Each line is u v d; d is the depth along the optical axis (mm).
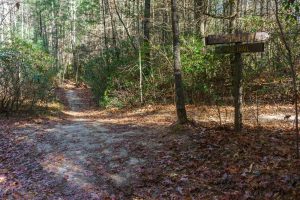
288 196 5336
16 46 23719
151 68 17859
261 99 14141
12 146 10906
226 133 8617
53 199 7078
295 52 13156
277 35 11336
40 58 25891
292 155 6699
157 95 17484
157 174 7176
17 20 54188
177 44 9633
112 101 18766
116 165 8062
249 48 7820
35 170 8641
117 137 10328
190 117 11828
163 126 11055
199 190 6230
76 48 46531
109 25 31781
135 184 7027
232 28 13555
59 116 17047
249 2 23391
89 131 11781
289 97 13805
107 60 22484
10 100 17172
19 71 17125
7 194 7660
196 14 16516
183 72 15461
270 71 14945
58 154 9438
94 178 7645
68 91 35750
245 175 6227
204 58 15289
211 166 6965
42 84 19422
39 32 56750
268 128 9133
